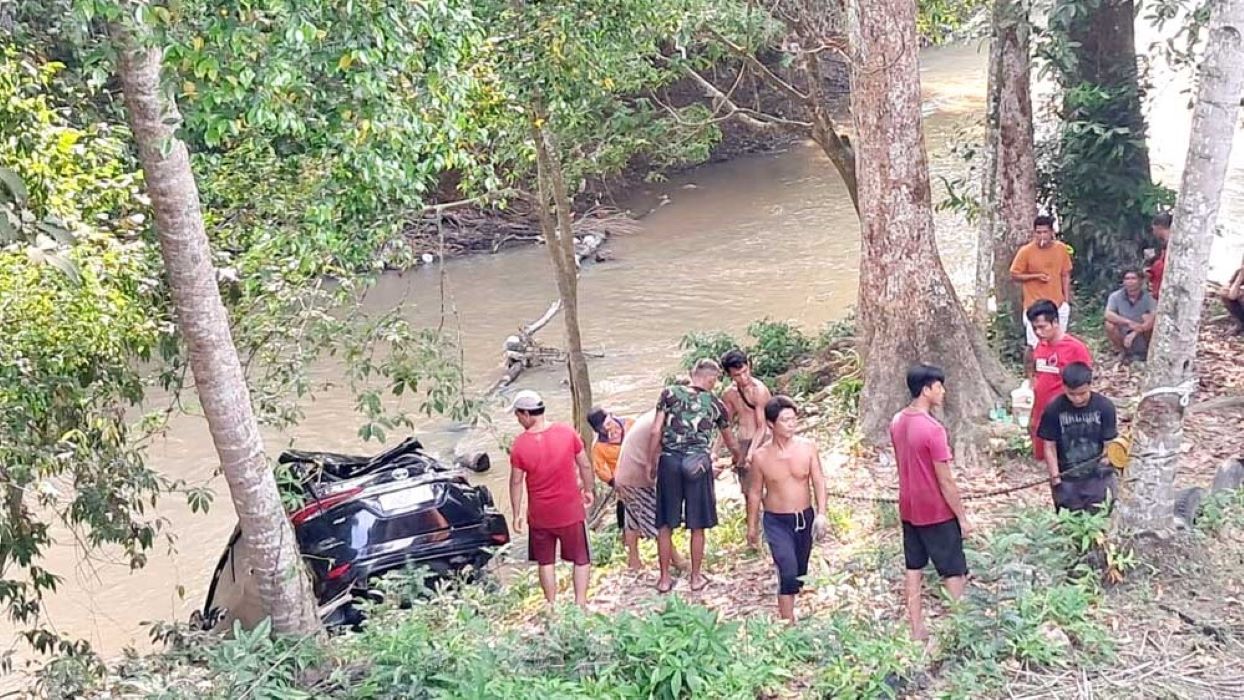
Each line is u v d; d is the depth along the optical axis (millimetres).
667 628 7180
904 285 11133
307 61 7379
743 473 9555
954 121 34875
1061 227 14648
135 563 9852
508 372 19328
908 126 11016
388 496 10492
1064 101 14695
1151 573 7562
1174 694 6496
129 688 7270
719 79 24062
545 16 11930
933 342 11078
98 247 8883
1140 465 7633
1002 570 7547
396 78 8359
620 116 14305
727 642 7109
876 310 11289
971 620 7133
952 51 46625
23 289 8445
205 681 7043
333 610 9844
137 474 9539
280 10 6996
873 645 7000
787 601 7949
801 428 12523
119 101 10039
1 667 9602
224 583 10859
